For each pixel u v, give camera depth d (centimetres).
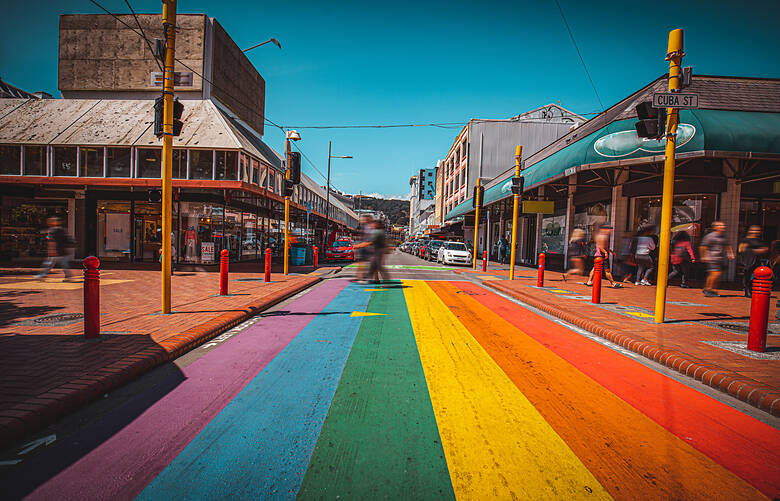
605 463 238
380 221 1173
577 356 465
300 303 805
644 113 607
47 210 1792
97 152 1638
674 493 210
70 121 1738
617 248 1478
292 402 318
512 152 3606
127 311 627
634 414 309
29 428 258
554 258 2009
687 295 969
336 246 2533
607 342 534
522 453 247
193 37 1991
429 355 454
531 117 3778
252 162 1814
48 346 422
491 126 3600
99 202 1755
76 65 2022
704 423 296
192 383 357
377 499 199
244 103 2458
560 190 1883
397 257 3244
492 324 637
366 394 336
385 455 241
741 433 282
